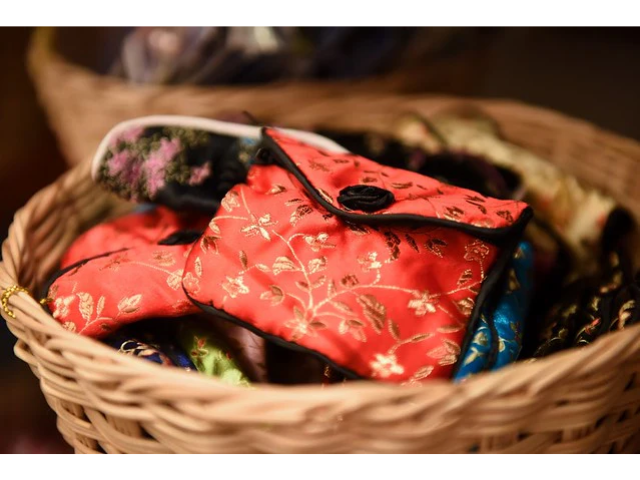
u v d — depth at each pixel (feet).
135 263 1.93
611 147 2.74
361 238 1.80
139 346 1.87
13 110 4.26
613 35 5.56
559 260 2.33
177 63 3.11
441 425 1.41
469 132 2.75
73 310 1.88
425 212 1.78
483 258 1.83
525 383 1.41
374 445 1.45
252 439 1.47
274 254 1.78
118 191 2.24
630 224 2.35
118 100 2.95
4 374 3.33
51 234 2.41
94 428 1.76
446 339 1.74
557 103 4.74
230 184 2.21
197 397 1.41
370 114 3.06
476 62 3.70
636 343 1.52
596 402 1.56
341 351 1.67
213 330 1.99
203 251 1.82
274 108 3.02
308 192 1.91
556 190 2.45
